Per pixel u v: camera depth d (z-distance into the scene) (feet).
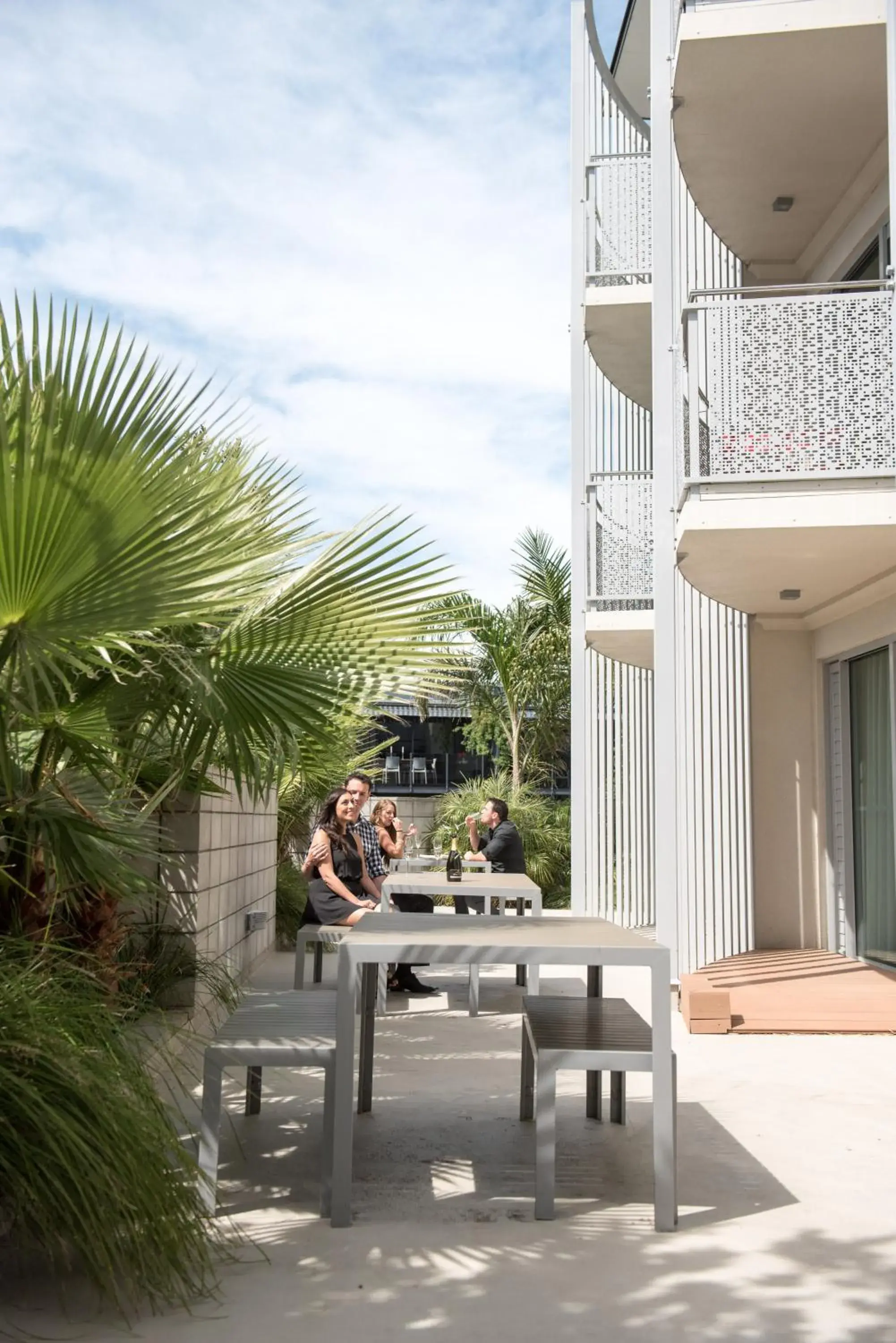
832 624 34.55
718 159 31.24
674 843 30.68
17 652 12.60
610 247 43.57
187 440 12.69
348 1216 13.14
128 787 16.66
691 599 34.40
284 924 40.83
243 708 15.88
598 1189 14.55
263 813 35.76
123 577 12.59
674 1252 12.38
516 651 65.72
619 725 44.16
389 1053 22.72
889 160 27.09
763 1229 13.12
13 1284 11.24
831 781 35.76
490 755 70.33
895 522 24.73
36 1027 11.08
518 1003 29.09
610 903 43.19
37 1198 10.09
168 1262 10.83
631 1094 19.79
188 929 22.62
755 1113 18.34
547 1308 10.90
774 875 36.17
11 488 11.34
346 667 16.63
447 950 13.69
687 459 28.48
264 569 14.78
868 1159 15.89
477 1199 14.11
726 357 25.64
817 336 25.44
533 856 58.80
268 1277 11.60
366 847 30.48
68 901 17.01
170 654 15.35
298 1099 18.79
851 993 27.20
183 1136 15.98
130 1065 11.84
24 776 15.62
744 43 26.71
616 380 44.47
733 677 34.42
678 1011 28.53
